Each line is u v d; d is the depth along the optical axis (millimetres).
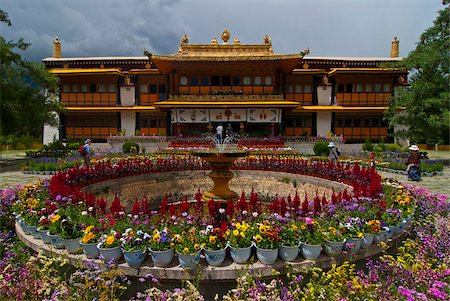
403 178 16188
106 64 33562
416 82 20328
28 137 35812
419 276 4625
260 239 5023
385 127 32719
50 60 33344
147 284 4992
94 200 7270
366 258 5641
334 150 15719
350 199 7203
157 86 32781
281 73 31406
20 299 4117
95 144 32094
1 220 7461
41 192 7824
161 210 6664
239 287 4391
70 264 5297
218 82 28359
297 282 4676
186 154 20781
